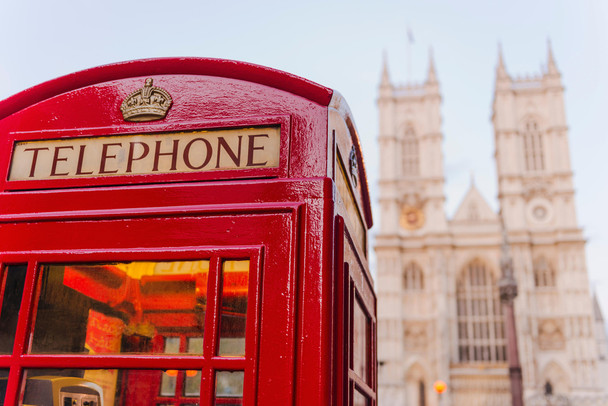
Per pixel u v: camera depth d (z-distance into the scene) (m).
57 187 1.90
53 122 2.00
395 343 52.12
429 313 52.81
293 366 1.58
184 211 1.77
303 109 1.89
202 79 1.97
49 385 1.67
